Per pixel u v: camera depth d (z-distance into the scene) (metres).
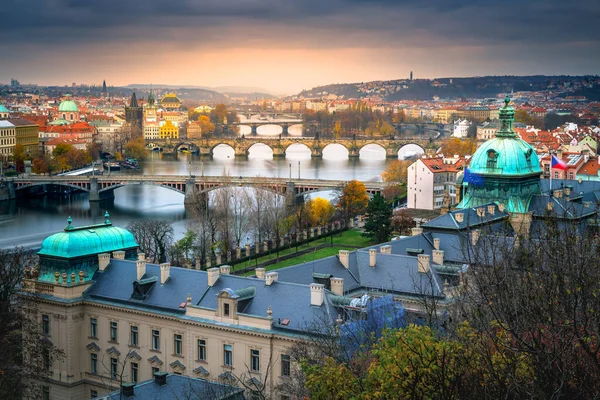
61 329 198.12
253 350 171.12
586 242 90.44
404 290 188.12
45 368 196.50
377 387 96.19
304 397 117.06
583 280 81.69
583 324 79.25
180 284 191.00
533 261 96.44
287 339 165.12
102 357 196.38
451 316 116.31
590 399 73.88
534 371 78.81
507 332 84.00
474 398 79.06
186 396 128.00
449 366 86.38
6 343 180.75
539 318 81.31
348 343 135.25
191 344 180.75
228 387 143.00
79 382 198.88
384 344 104.19
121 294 195.25
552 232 100.38
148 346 188.88
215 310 177.25
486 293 88.38
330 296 170.12
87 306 198.38
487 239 113.25
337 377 102.19
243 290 177.62
